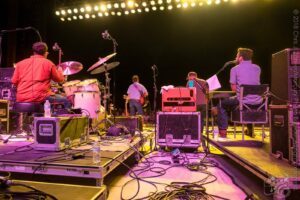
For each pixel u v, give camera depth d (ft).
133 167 11.53
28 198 5.36
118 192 8.45
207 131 14.40
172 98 14.92
